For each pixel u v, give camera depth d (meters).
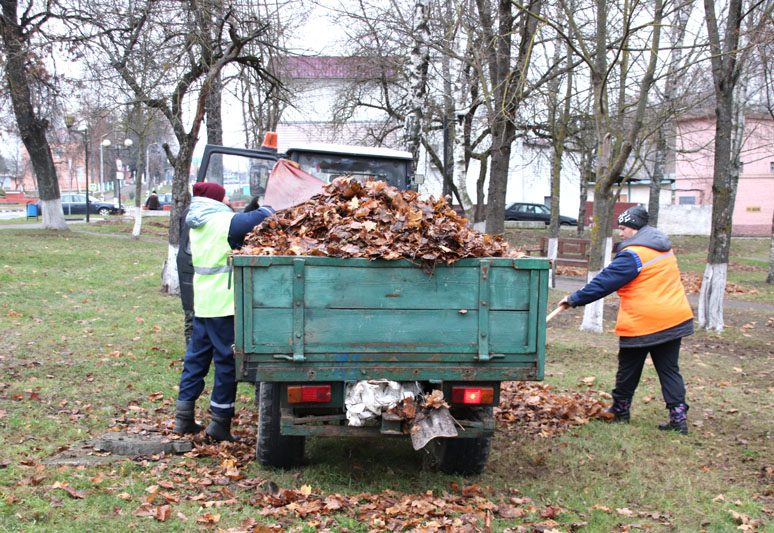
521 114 17.97
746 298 16.92
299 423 4.36
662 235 6.09
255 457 5.16
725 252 11.57
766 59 12.30
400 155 8.91
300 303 4.22
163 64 12.80
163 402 6.57
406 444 5.68
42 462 4.73
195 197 5.50
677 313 5.99
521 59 13.06
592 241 10.55
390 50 18.17
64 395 6.54
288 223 4.84
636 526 4.16
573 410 6.58
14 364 7.52
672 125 17.23
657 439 5.89
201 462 5.02
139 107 13.60
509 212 41.84
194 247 5.37
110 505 4.12
